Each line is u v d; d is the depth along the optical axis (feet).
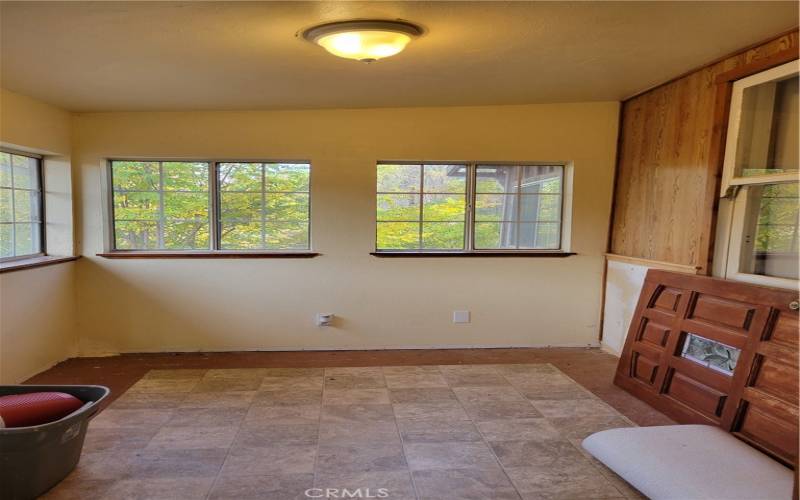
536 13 6.64
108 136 12.01
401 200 12.87
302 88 10.36
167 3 6.02
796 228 7.68
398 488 6.43
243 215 12.71
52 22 6.60
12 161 10.85
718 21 7.04
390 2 6.17
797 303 6.87
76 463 6.80
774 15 6.83
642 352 9.70
